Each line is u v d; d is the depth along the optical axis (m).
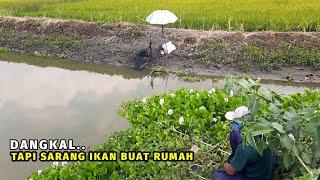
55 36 20.83
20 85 15.60
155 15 16.50
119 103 13.41
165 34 19.17
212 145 8.48
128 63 18.33
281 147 6.71
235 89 11.79
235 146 6.87
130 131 9.40
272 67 16.69
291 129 5.96
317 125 5.84
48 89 15.09
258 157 6.54
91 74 17.59
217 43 18.03
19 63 19.36
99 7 23.66
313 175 5.71
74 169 7.93
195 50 18.02
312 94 9.70
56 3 25.92
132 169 7.60
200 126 9.14
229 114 7.03
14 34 21.75
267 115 6.76
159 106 10.27
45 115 12.33
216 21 19.64
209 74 16.95
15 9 24.50
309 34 17.58
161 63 17.84
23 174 9.09
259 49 17.30
